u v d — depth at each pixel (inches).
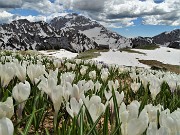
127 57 2930.6
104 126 102.5
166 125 70.2
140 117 68.3
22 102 105.2
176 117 73.6
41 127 135.8
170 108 159.3
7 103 76.5
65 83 139.5
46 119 150.9
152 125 58.6
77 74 270.7
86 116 97.1
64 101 128.4
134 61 2817.4
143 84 213.2
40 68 165.8
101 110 92.0
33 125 124.6
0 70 140.4
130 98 225.5
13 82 178.9
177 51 3587.6
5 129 48.8
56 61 355.3
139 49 3491.6
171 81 217.8
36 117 118.2
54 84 113.4
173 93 218.1
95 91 176.4
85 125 95.7
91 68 438.0
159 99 198.1
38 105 139.4
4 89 144.2
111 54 2955.2
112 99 116.4
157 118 96.9
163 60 3038.9
